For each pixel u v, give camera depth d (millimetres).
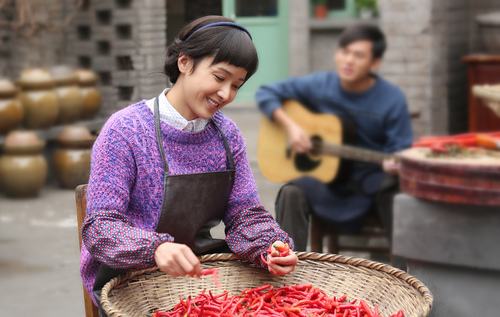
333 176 5004
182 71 2857
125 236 2742
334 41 10195
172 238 2760
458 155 3926
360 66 4934
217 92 2811
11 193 7777
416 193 3902
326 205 4938
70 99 7902
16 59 8922
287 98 5258
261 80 10203
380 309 2842
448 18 8641
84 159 5117
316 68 10281
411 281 2781
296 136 5113
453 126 8844
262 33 10195
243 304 2881
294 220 4418
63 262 5809
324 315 2717
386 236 4855
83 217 3111
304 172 5246
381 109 5023
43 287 5336
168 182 2863
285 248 2869
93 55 6668
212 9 3793
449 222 3893
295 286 2934
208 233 3119
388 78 8461
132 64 4160
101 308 2898
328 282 3008
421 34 8312
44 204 7430
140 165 2871
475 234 3854
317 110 5211
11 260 5840
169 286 2949
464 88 9031
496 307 3918
